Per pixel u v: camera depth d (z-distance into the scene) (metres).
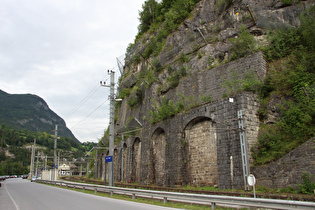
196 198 12.49
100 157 53.03
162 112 28.19
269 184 16.09
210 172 21.66
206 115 21.88
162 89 36.62
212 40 32.56
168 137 26.28
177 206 12.73
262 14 27.89
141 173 31.05
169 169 24.94
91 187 23.75
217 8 34.06
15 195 22.42
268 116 19.77
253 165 17.69
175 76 34.50
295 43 23.52
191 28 37.44
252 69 23.53
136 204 13.73
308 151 14.59
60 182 35.94
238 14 30.50
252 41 25.23
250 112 19.39
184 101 28.88
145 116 37.97
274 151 17.38
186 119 24.31
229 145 19.08
